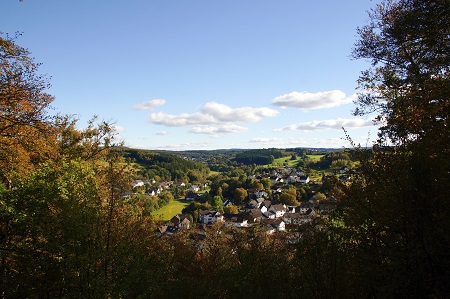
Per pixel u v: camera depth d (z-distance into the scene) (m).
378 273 8.73
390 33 12.05
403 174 8.45
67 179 12.03
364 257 9.30
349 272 9.38
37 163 16.42
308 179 107.38
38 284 11.27
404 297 8.55
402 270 8.09
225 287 17.41
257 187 107.75
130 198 12.88
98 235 11.21
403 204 8.26
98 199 12.00
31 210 11.04
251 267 15.26
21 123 13.74
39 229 10.98
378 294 9.27
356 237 9.41
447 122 8.02
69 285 11.01
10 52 12.39
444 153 7.90
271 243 15.25
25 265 11.18
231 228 20.52
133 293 11.96
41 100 14.55
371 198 8.88
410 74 11.55
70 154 19.05
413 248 8.01
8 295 11.06
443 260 7.70
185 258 19.80
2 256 11.12
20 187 11.54
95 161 17.86
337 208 9.81
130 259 11.87
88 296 10.43
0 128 13.59
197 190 125.94
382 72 12.85
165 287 15.70
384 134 9.11
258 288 14.71
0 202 10.48
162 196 103.44
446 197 7.83
